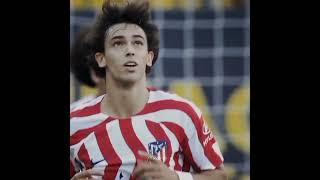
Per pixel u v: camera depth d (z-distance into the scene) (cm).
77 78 1074
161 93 1052
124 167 1021
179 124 1031
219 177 1039
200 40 1194
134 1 1040
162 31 1186
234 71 1198
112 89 1044
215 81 1195
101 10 1044
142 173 1015
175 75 1188
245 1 1191
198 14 1193
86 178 1017
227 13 1194
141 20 1041
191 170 1048
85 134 1036
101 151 1028
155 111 1038
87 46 1065
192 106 1044
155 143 1026
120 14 1038
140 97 1041
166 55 1184
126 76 1034
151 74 1177
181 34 1191
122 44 1037
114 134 1031
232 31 1195
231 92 1202
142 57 1039
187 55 1191
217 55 1196
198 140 1034
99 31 1047
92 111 1045
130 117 1038
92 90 1080
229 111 1205
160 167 1010
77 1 1123
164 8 1187
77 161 1037
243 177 1222
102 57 1052
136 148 1026
